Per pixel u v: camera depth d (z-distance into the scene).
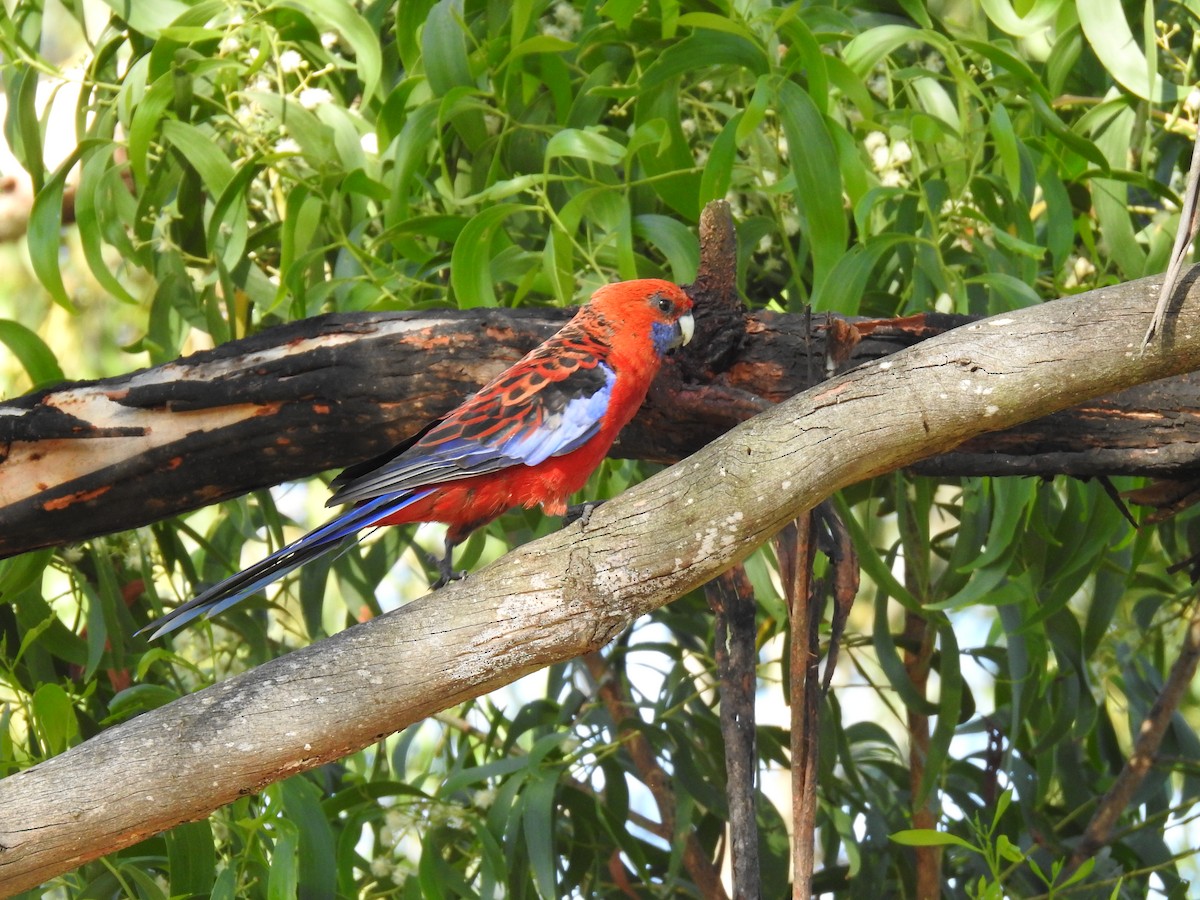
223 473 7.72
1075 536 8.48
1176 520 9.98
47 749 7.50
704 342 7.46
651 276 9.10
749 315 7.60
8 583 8.42
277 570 6.57
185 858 7.93
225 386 7.47
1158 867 8.55
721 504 5.39
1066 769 10.00
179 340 9.56
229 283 8.80
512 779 8.78
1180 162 10.05
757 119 7.66
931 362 5.50
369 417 7.63
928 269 8.22
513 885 8.92
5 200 14.41
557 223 8.05
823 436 5.44
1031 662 9.34
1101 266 9.61
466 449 7.03
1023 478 7.70
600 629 5.45
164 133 8.92
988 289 8.40
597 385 7.18
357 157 9.05
